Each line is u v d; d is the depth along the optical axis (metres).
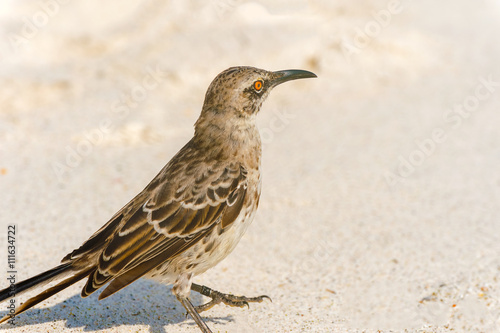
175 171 7.79
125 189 12.26
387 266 9.91
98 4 20.50
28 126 14.91
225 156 7.85
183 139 14.65
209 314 8.62
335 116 15.67
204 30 19.00
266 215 11.55
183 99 16.58
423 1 22.58
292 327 8.33
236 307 8.84
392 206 11.84
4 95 16.05
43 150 13.80
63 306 8.38
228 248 7.85
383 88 17.12
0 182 12.30
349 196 12.20
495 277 9.33
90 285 7.00
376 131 14.78
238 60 17.33
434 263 9.88
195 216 7.55
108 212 11.30
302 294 9.20
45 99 16.25
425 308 8.77
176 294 7.69
